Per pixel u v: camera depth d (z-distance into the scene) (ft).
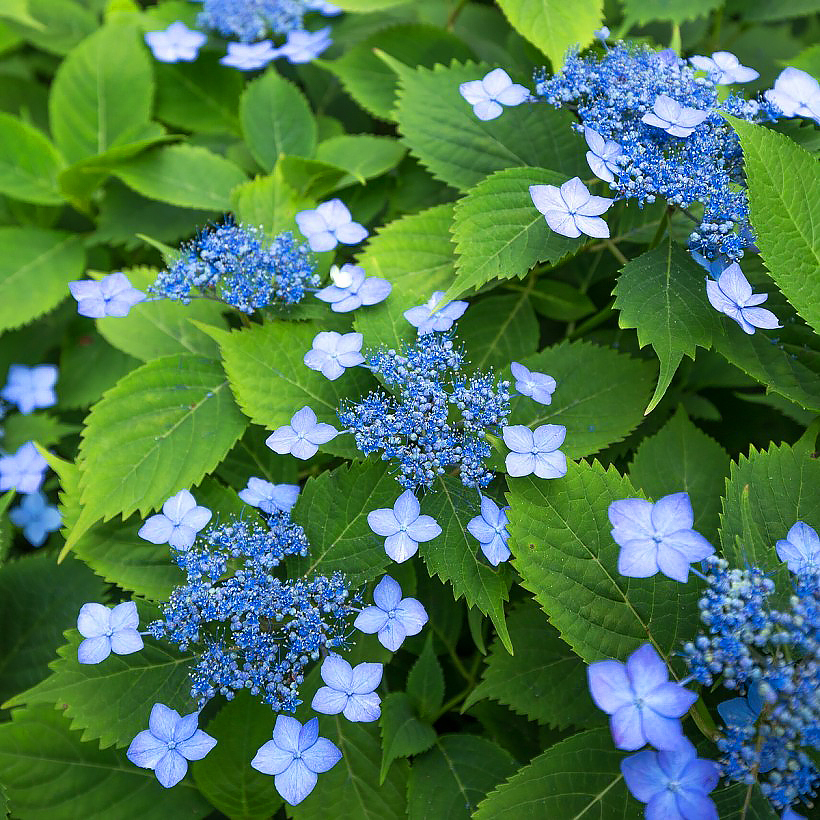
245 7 1.98
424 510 1.38
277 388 1.47
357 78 1.92
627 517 1.20
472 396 1.36
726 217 1.40
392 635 1.31
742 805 1.26
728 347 1.44
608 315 1.70
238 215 1.66
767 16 1.93
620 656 1.29
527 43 1.84
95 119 2.01
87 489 1.46
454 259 1.60
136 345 1.67
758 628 1.18
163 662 1.39
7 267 1.89
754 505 1.36
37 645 1.61
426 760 1.46
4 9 1.91
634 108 1.45
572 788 1.30
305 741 1.26
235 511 1.49
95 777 1.47
